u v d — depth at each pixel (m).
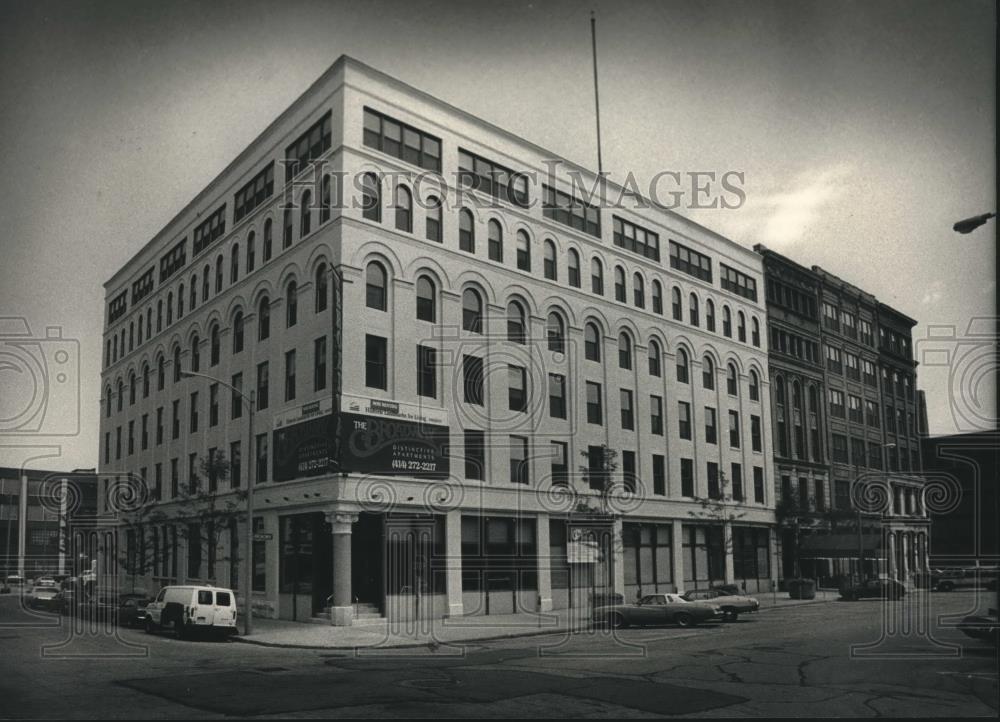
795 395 54.34
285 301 35.19
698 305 48.03
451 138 36.03
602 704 13.75
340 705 13.50
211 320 41.31
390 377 32.16
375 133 33.34
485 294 36.12
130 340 51.00
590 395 40.38
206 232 43.06
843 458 54.41
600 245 42.34
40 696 14.40
